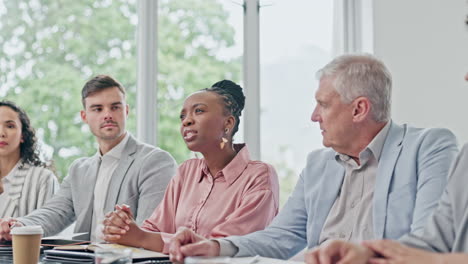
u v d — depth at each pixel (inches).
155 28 124.4
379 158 70.1
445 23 109.6
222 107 84.6
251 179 82.5
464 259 43.7
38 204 108.3
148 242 74.3
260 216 79.6
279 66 126.3
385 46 113.9
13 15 125.6
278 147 125.0
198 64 127.2
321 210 72.2
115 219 75.1
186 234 64.2
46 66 126.8
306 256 49.1
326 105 70.6
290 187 124.6
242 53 126.3
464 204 53.4
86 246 72.0
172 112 125.8
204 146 83.9
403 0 112.7
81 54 127.6
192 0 128.1
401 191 67.2
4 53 124.5
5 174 109.4
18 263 63.3
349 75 69.2
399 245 46.3
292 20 127.1
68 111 126.3
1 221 82.4
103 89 103.3
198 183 86.3
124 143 104.3
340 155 72.4
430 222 55.3
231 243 66.7
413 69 111.9
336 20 126.6
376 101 69.2
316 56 126.7
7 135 107.7
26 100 125.0
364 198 70.0
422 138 68.9
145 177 100.0
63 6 128.2
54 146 125.2
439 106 110.0
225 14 127.5
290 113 125.7
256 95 124.7
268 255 70.3
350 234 69.7
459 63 108.7
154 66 124.1
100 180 103.6
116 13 128.1
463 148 55.8
